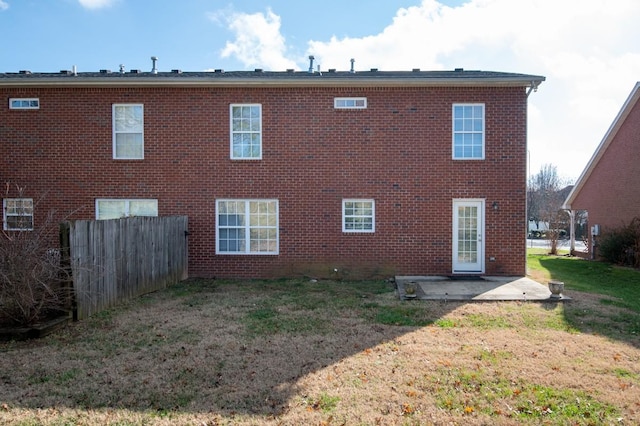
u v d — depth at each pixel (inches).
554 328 268.8
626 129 668.7
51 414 157.9
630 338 247.6
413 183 453.7
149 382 185.3
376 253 456.4
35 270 256.2
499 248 452.1
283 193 458.6
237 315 298.2
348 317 292.8
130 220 354.6
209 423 151.8
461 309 314.5
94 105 458.9
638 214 637.3
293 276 460.1
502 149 449.1
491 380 186.4
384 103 453.7
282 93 457.4
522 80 434.6
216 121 458.6
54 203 460.1
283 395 172.4
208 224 462.0
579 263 658.8
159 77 450.3
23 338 243.4
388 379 187.8
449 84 444.5
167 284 413.4
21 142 460.8
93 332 257.8
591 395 173.0
